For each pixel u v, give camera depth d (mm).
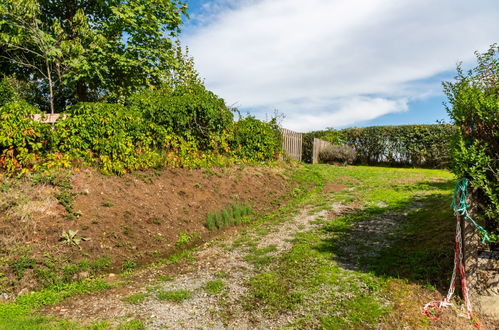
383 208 8859
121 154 8359
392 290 4457
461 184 4293
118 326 3785
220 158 11766
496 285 4043
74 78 11344
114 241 6367
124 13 11836
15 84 13781
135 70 13086
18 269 5000
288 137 17391
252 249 6574
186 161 10242
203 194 9281
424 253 5387
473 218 4188
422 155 19281
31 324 3822
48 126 7477
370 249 6098
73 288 4949
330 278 4953
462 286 4125
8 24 9781
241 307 4246
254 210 9562
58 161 7406
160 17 13289
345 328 3686
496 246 4391
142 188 8242
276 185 11859
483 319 3820
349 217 8305
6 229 5590
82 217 6488
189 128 10945
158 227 7312
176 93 11883
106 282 5199
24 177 6746
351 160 20906
